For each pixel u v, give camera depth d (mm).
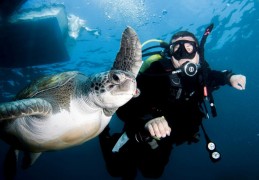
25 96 2750
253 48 18578
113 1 8797
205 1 10633
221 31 14656
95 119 2658
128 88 2209
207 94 3195
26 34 8703
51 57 10445
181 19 11188
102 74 2371
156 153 3326
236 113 27938
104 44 12078
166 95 3174
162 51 3787
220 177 20828
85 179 37656
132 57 2754
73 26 10062
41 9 8484
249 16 13664
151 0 9062
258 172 19219
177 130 3211
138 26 10680
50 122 2504
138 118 2689
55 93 2553
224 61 20531
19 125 2641
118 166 3641
